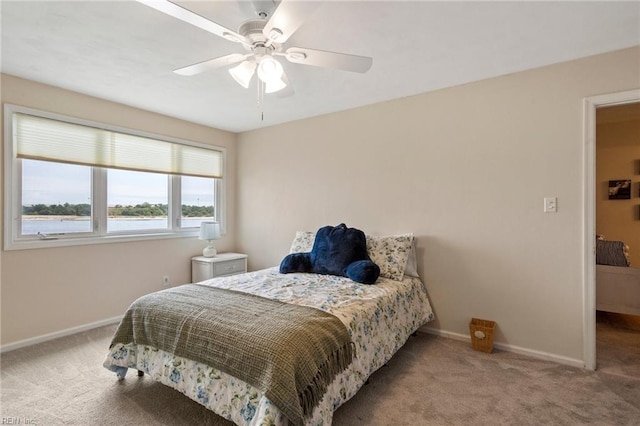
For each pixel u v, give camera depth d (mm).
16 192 2582
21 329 2592
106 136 3100
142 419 1709
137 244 3373
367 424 1668
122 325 2035
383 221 3146
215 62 1760
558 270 2348
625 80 2129
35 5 1653
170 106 3273
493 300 2605
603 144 4293
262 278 2594
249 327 1574
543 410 1779
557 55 2223
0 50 2129
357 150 3307
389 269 2689
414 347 2602
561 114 2332
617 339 2746
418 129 2941
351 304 1956
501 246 2566
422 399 1885
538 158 2418
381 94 2947
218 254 4090
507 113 2533
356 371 1747
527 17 1771
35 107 2643
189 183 3941
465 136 2713
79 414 1744
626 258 3051
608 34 1955
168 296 2051
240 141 4359
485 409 1790
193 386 1640
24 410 1774
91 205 3049
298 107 3311
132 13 1728
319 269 2799
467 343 2674
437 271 2854
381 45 2068
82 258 2951
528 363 2322
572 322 2299
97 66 2369
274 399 1298
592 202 2229
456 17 1765
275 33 1478
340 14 1729
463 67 2402
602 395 1913
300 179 3754
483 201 2639
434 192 2865
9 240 2525
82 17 1762
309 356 1448
